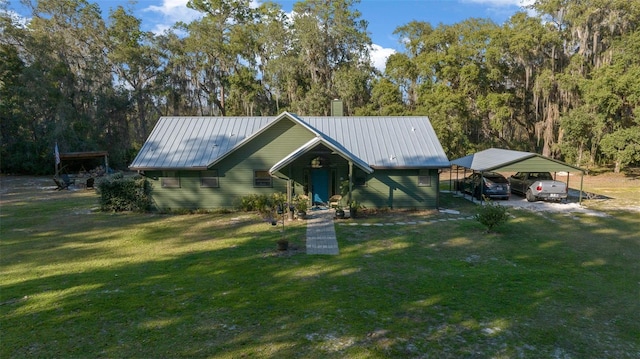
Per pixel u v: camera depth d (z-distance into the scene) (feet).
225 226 46.03
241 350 17.56
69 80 118.52
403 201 56.59
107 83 124.47
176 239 39.78
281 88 130.31
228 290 25.14
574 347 18.22
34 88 108.88
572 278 27.91
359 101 119.55
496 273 28.81
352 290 25.14
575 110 95.50
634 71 84.89
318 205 57.98
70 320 20.62
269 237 40.37
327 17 123.85
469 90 111.75
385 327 19.94
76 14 126.93
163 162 55.47
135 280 27.14
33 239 39.83
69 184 86.53
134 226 46.19
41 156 110.32
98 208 57.57
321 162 56.65
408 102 121.80
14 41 115.44
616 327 20.35
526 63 105.81
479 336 19.10
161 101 133.90
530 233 41.78
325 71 125.08
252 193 56.95
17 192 78.28
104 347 17.83
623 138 86.22
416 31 126.21
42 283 26.45
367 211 55.21
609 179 92.68
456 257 33.12
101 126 122.62
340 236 40.68
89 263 31.45
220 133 61.67
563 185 60.34
